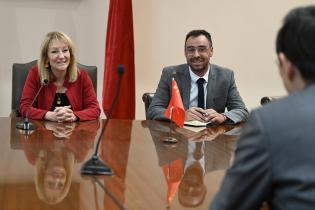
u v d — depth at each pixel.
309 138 0.88
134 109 3.89
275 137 0.89
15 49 3.91
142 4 4.20
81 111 2.72
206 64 3.02
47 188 1.42
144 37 4.25
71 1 3.97
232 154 1.97
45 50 2.81
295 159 0.88
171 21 4.29
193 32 3.00
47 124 2.51
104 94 3.82
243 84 4.53
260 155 0.89
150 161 1.80
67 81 2.89
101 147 2.02
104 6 4.06
